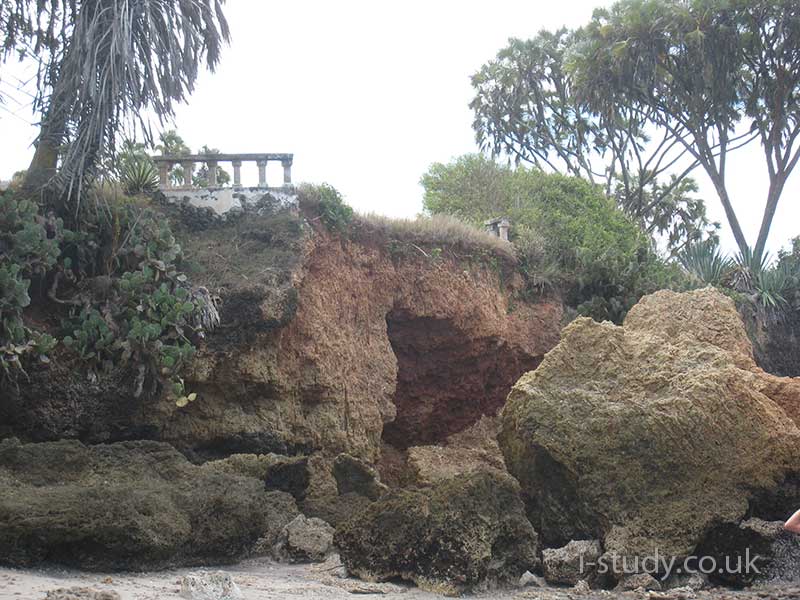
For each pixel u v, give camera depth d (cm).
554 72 4166
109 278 1549
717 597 1099
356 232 1961
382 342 1948
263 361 1666
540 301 2272
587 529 1261
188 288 1587
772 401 1312
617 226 2975
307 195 1888
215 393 1628
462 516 1107
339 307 1866
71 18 1623
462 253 2139
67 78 1596
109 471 1290
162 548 1091
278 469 1460
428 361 2086
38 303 1545
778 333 2628
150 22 1609
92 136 1572
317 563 1252
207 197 1811
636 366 1334
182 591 940
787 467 1235
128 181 1775
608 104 3394
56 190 1599
